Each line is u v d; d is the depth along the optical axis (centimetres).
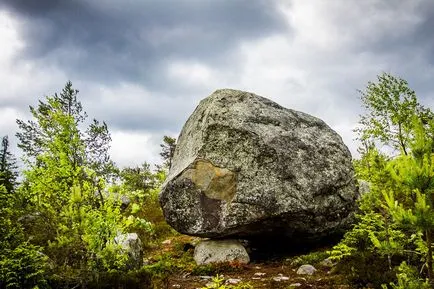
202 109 1470
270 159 1302
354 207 1398
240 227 1265
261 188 1264
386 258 938
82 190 901
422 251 691
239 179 1287
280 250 1401
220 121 1364
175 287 998
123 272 923
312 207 1278
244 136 1329
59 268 848
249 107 1410
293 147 1359
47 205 910
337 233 1380
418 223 572
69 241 821
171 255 1427
